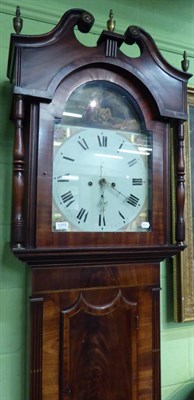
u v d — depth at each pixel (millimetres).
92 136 879
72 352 826
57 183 821
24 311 982
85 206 848
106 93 902
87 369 838
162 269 1191
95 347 849
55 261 805
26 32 1046
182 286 1174
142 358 898
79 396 824
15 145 779
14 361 962
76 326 833
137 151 923
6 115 1007
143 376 895
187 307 1177
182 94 950
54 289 817
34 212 785
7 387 948
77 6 1124
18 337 973
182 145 976
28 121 800
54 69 804
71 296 832
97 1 1157
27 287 979
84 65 837
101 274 865
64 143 839
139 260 904
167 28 1278
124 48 1181
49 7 1084
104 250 834
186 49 1309
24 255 758
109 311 867
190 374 1207
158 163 927
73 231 821
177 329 1203
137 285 907
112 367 863
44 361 800
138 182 914
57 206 814
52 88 797
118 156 904
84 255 819
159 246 898
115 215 876
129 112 927
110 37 861
